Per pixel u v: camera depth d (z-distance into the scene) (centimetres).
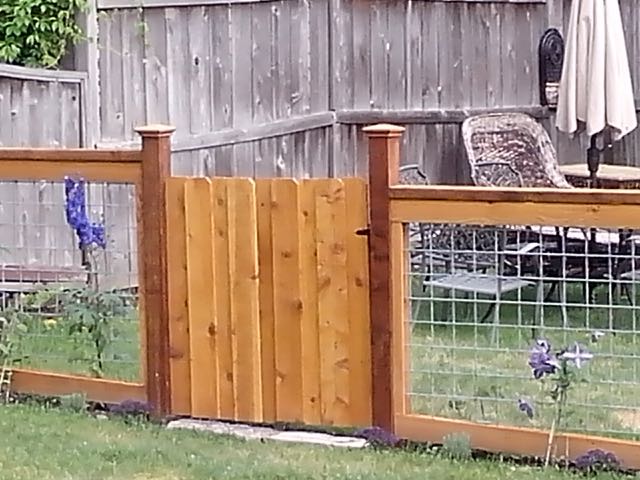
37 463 504
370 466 500
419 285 664
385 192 523
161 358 571
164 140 565
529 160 1001
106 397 588
